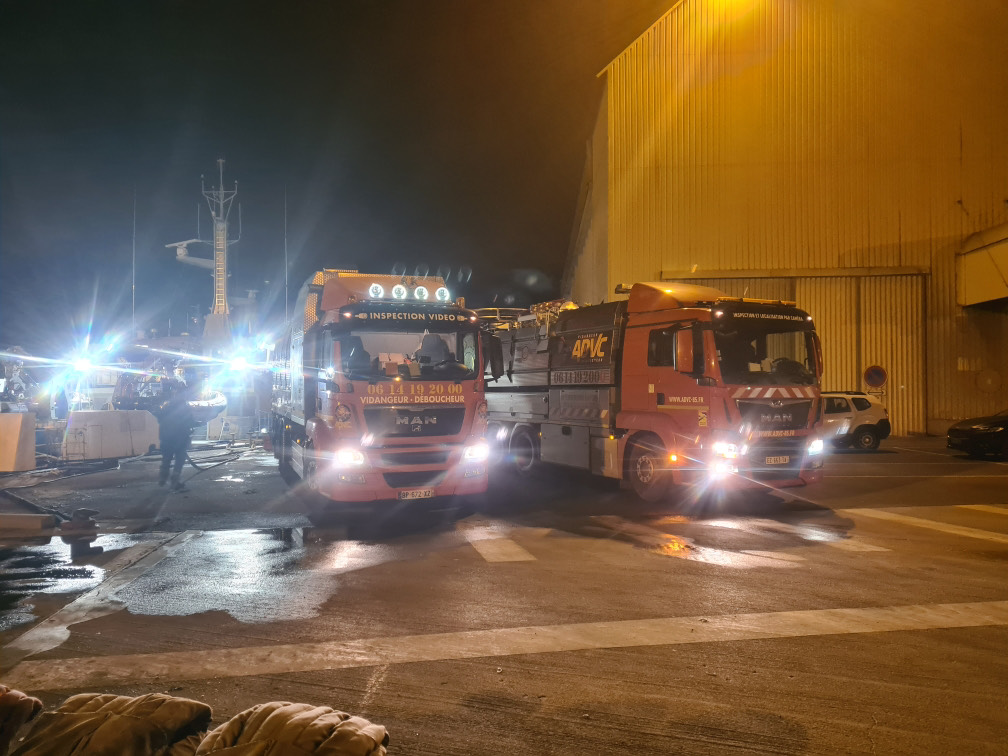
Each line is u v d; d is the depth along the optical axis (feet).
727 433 32.63
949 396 78.07
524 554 24.86
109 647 15.81
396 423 31.50
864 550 25.35
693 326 33.45
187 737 4.03
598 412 39.58
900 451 64.80
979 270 74.08
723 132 80.02
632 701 12.95
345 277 36.27
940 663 14.78
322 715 3.59
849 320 79.20
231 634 16.67
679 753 11.08
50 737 3.80
